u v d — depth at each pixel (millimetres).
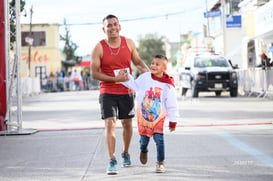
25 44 50531
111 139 5918
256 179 5340
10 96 10352
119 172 5922
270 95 19281
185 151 7297
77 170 6117
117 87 6027
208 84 21078
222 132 9391
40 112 16125
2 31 10477
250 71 22109
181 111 14453
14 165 6578
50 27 50531
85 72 43750
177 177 5535
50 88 40469
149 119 5855
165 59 5879
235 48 42312
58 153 7477
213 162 6387
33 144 8562
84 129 10578
